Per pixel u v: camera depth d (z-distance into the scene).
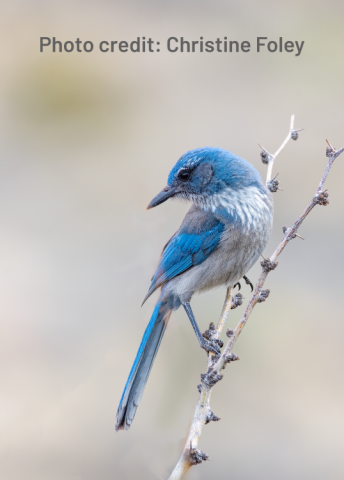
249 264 8.23
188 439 5.52
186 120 18.42
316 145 16.78
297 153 16.59
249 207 7.95
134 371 7.60
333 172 15.83
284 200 15.16
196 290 8.31
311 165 16.11
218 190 8.11
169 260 8.38
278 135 17.28
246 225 7.96
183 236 8.27
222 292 11.70
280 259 13.54
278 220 14.62
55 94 19.89
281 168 16.14
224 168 8.09
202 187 8.19
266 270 5.72
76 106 19.58
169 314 8.39
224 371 11.32
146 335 8.05
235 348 11.55
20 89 19.98
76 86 19.81
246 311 5.70
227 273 8.23
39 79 20.06
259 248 8.11
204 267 8.20
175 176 8.41
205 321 11.18
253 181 8.09
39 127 19.30
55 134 19.05
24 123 19.39
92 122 19.06
